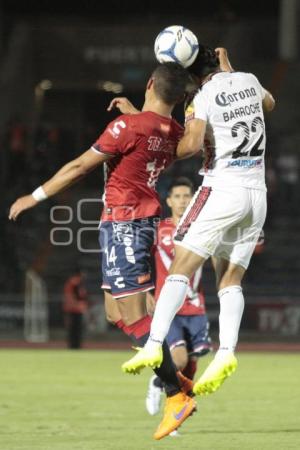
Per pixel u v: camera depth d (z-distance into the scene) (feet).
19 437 90.58
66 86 333.01
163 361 75.05
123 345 227.40
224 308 75.97
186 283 73.46
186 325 99.30
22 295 254.88
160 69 74.23
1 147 283.59
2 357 189.67
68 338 213.46
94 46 332.19
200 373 154.92
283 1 316.81
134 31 333.01
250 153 74.08
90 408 113.19
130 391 131.44
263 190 74.59
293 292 249.14
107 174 76.59
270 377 151.74
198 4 356.18
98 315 239.91
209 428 97.35
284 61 317.01
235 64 321.32
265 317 238.48
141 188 75.61
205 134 74.18
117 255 75.72
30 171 282.36
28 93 328.49
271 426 98.78
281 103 310.24
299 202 286.05
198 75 75.51
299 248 274.77
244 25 330.75
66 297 213.87
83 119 339.36
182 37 74.23
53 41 331.57
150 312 80.69
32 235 276.82
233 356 75.10
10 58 327.67
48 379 147.13
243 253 75.72
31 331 242.58
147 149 74.74
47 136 290.15
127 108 77.00
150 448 83.97
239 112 73.87
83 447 84.38
